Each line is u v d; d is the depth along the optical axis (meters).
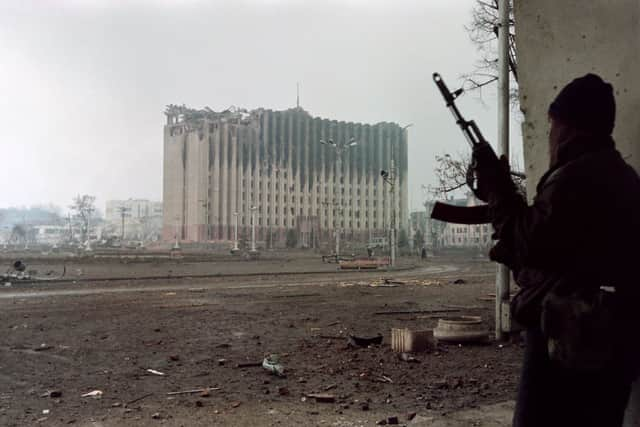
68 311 16.12
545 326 1.98
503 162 2.20
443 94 2.41
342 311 16.11
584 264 1.96
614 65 2.91
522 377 2.23
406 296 21.22
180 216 151.50
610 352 1.88
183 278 34.47
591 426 2.06
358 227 163.38
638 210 2.02
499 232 2.12
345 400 6.33
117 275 37.19
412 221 167.38
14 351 9.70
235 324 13.27
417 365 8.36
